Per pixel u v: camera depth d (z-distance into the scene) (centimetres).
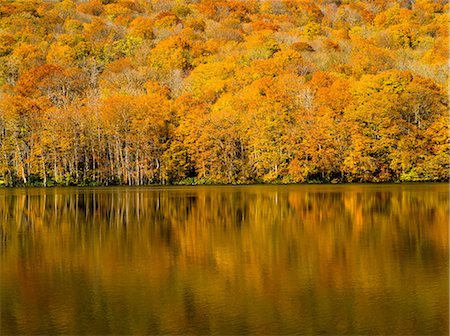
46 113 9294
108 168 9294
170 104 9931
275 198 5834
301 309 1967
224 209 4875
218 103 10119
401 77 9138
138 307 2008
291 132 8912
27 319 1905
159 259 2783
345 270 2502
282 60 12012
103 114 9344
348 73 11619
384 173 8731
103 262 2733
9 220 4344
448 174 8606
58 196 6525
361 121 8812
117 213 4706
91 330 1806
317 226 3800
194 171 9562
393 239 3256
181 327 1816
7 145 9119
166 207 5100
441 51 12062
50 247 3153
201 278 2391
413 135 8662
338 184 8381
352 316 1892
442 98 9162
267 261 2706
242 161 9125
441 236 3334
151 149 9300
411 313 1914
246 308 1984
